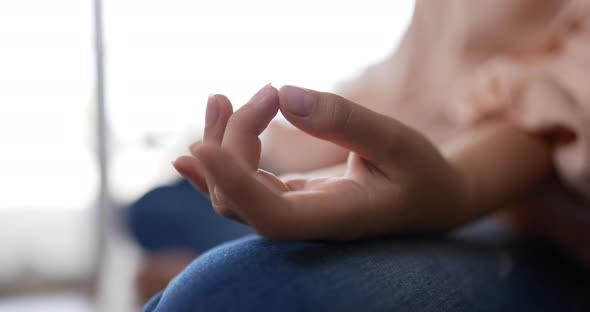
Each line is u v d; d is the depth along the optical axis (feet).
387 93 2.97
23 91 7.93
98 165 8.32
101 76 8.30
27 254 7.87
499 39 2.25
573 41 1.96
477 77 2.12
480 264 1.57
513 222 2.14
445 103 2.25
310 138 3.32
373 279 1.27
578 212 1.83
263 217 1.16
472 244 1.71
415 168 1.30
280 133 3.56
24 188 7.93
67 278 7.98
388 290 1.26
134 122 8.37
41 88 8.04
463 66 2.36
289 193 1.22
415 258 1.39
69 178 8.20
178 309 1.22
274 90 1.21
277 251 1.27
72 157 8.24
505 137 1.75
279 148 3.55
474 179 1.56
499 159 1.66
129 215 3.72
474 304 1.40
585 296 1.66
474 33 2.31
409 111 2.53
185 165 1.28
